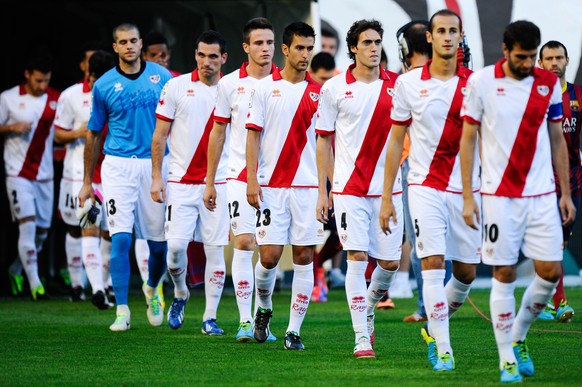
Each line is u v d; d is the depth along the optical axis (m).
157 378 20.42
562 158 19.95
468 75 21.02
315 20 40.62
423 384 19.14
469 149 19.52
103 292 36.03
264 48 26.33
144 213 29.56
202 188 28.31
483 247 19.64
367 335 23.30
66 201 39.47
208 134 28.16
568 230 26.48
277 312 34.81
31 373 21.20
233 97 26.45
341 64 43.59
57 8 48.84
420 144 21.08
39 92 40.66
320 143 23.56
